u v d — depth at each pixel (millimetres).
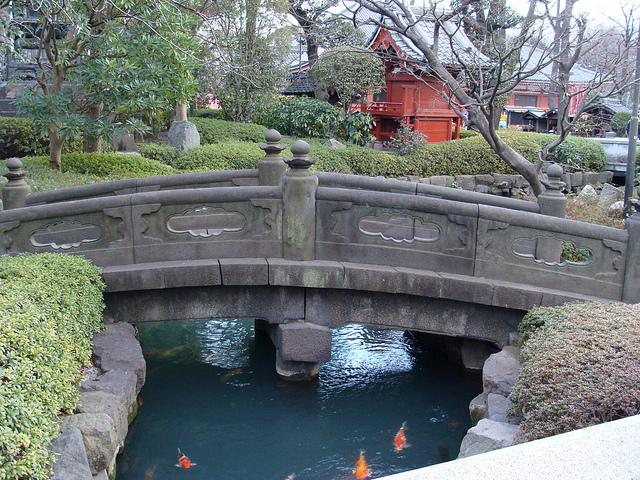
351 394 5879
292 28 15023
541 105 22688
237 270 5461
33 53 12766
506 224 5488
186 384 5957
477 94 7785
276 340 5863
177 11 7094
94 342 4965
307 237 5594
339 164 12945
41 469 2920
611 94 7441
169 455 4801
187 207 5559
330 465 4707
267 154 7621
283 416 5457
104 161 10500
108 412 3953
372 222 8133
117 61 8805
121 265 5523
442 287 5461
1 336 3209
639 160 13422
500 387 4566
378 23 7672
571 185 14312
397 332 7594
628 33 8977
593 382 3365
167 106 9727
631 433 1905
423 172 13734
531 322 4922
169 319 5645
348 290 5664
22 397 3018
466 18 9297
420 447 4988
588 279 5461
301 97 15805
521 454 1795
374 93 15500
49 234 7277
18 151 12156
